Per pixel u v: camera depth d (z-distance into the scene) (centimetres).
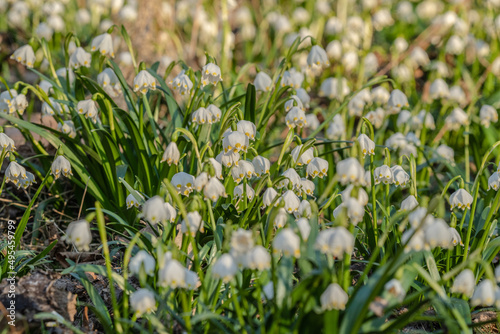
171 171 361
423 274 214
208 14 781
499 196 305
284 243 210
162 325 236
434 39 755
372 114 460
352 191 219
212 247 302
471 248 313
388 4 854
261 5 909
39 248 360
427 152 485
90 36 720
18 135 488
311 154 328
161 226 332
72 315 270
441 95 480
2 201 412
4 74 647
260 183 301
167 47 629
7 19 720
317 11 822
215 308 267
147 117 436
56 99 391
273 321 228
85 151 407
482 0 790
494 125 542
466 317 272
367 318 229
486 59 702
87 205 409
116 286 310
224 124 312
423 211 233
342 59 620
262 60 759
